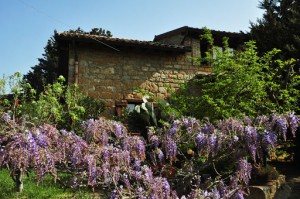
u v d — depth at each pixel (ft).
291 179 29.58
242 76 30.55
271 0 50.52
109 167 10.69
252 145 12.06
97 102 38.91
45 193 21.22
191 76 46.11
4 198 20.54
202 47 49.06
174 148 13.17
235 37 48.26
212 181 13.41
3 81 25.55
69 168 10.69
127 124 30.96
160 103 31.30
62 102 35.70
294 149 34.32
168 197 10.75
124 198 10.46
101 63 43.19
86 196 15.78
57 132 10.56
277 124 12.26
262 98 31.07
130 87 43.52
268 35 45.14
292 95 34.45
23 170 9.34
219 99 28.94
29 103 27.48
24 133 9.47
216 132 12.82
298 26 44.21
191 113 29.58
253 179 23.95
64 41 42.47
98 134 11.68
